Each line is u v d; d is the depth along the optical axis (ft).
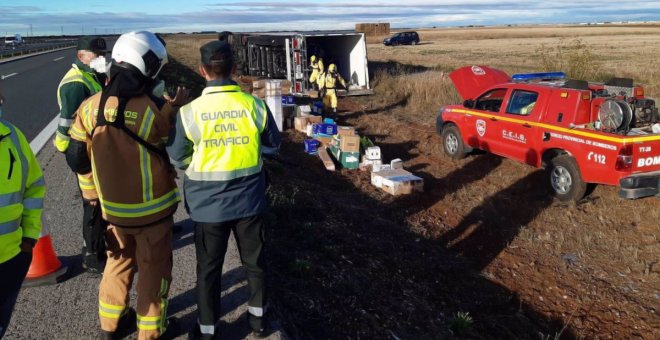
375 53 131.44
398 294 16.92
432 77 60.80
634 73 69.26
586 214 25.57
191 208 9.75
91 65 11.78
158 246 9.98
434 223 25.14
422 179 28.60
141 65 9.12
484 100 32.73
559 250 22.57
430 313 16.40
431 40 213.46
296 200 22.59
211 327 10.36
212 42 9.41
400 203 27.30
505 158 33.65
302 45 59.06
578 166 25.67
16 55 149.79
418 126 43.39
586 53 60.13
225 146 9.42
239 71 80.59
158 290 10.22
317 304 14.38
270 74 70.54
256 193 9.92
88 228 13.16
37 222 8.32
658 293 19.40
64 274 13.43
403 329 14.75
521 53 121.70
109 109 9.10
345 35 60.90
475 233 24.20
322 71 57.52
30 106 42.80
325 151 33.81
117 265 10.50
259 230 10.30
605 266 21.27
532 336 16.92
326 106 49.11
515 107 29.63
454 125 34.60
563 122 26.27
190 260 14.64
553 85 28.25
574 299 19.08
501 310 18.26
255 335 11.14
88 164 9.82
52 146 27.22
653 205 26.04
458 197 28.09
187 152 9.48
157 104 9.39
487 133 31.48
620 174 23.48
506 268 21.24
